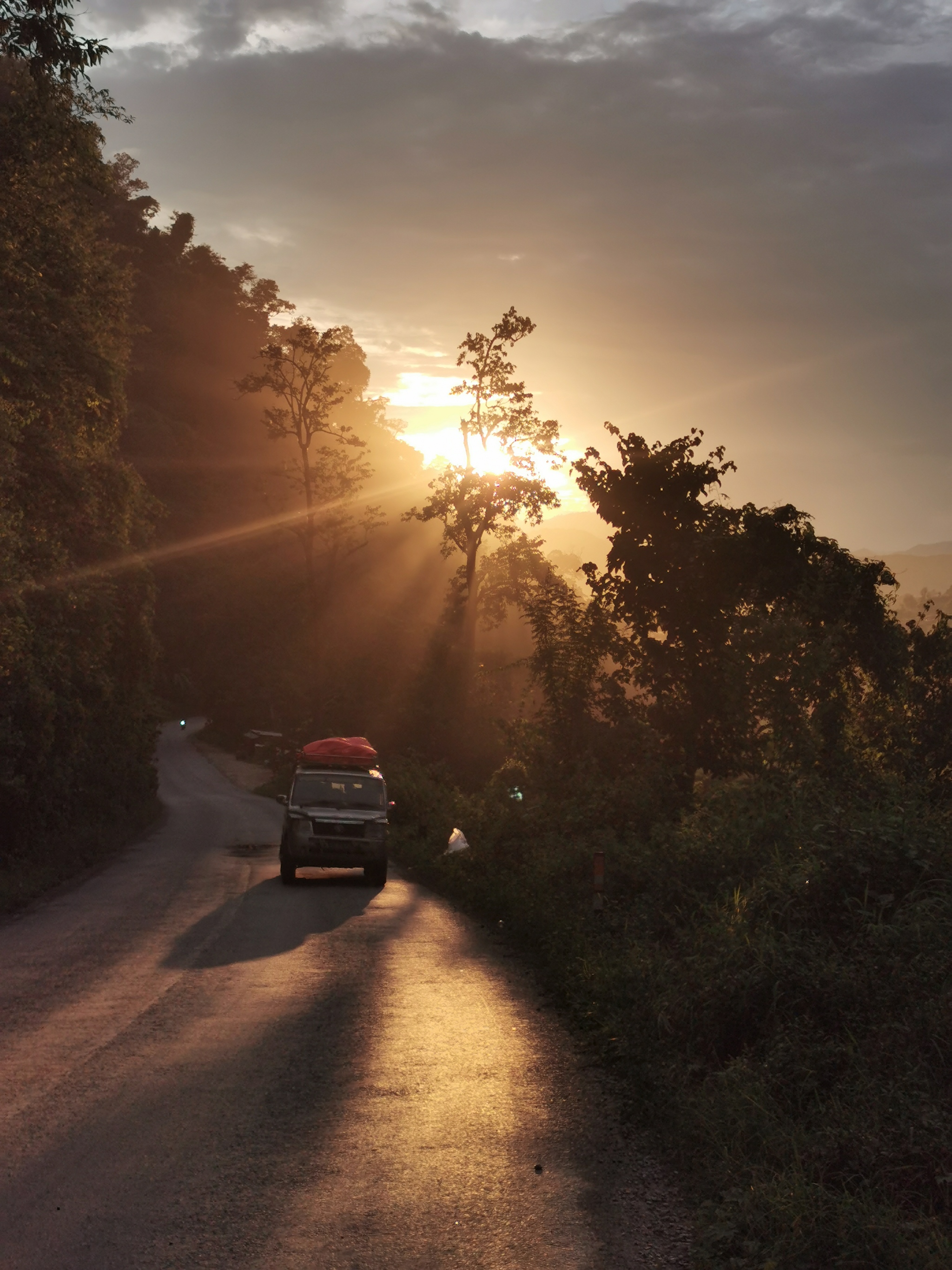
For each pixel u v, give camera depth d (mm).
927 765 18188
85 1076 7039
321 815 20016
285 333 63562
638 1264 4414
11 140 18047
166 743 93812
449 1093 6902
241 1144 5781
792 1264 4270
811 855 8969
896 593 21344
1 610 18062
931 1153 4816
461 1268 4312
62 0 15398
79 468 21906
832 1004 6750
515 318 51094
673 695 21484
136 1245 4453
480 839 20094
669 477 22031
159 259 176250
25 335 18938
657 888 12086
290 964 11508
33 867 21484
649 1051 7488
